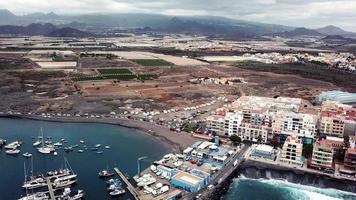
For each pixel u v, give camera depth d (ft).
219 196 603.67
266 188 643.86
